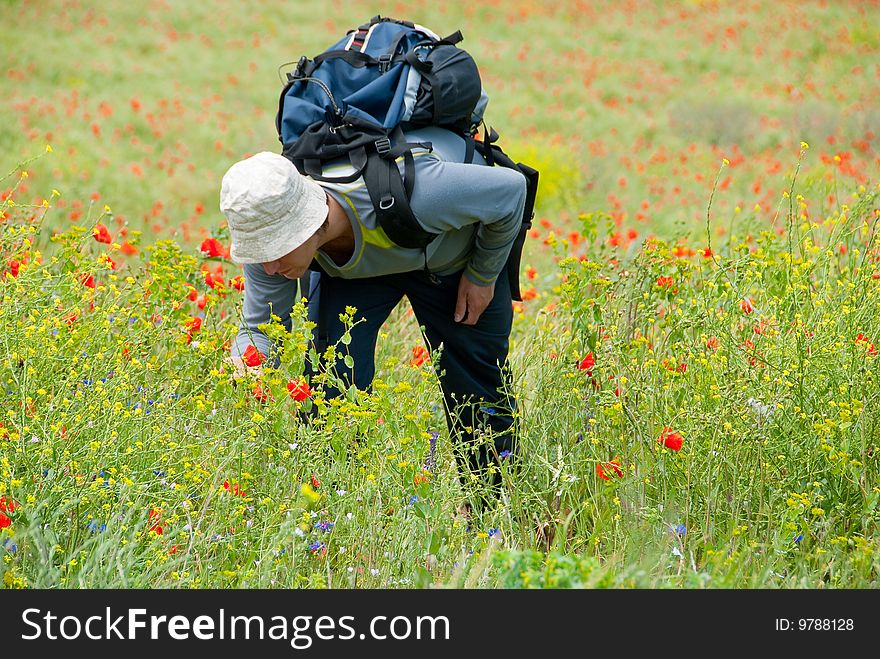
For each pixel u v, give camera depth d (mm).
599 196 28641
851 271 11016
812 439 8023
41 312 8727
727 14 64500
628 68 52156
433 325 8984
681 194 28312
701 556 7812
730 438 8172
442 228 7875
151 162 30297
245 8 61406
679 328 9234
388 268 8242
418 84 7973
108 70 44375
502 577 7012
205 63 48812
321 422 7742
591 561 6367
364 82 8180
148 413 8086
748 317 9836
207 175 28531
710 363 8695
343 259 8289
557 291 9969
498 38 58875
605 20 63938
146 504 7508
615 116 41969
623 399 8625
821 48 55875
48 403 7754
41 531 6918
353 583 7227
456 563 7332
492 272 8469
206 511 7469
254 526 7516
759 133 38656
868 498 7668
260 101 42750
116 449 7520
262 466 8031
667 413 8641
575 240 15781
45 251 13344
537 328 11445
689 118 40219
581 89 47469
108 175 27094
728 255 12836
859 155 34531
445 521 7629
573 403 9219
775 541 7371
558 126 39938
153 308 9891
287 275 7859
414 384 10008
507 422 9172
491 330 8992
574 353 9492
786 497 7902
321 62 8320
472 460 9203
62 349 8484
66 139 30969
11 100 36719
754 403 8531
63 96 38344
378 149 7637
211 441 7793
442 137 8125
